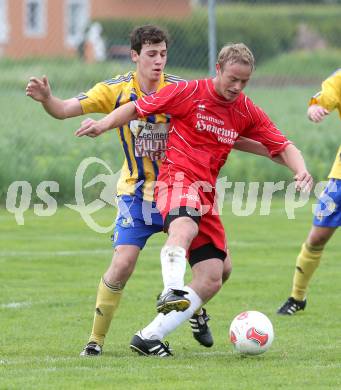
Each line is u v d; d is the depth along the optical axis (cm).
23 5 7650
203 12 7344
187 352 1831
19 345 1895
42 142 4375
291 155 1805
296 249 3266
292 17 7256
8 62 5569
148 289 2573
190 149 1750
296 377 1569
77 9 8000
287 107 5466
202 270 1752
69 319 2173
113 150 4247
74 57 5878
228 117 1764
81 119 4616
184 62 5225
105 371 1619
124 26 6053
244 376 1577
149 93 1816
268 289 2570
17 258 3052
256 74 6556
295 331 2052
